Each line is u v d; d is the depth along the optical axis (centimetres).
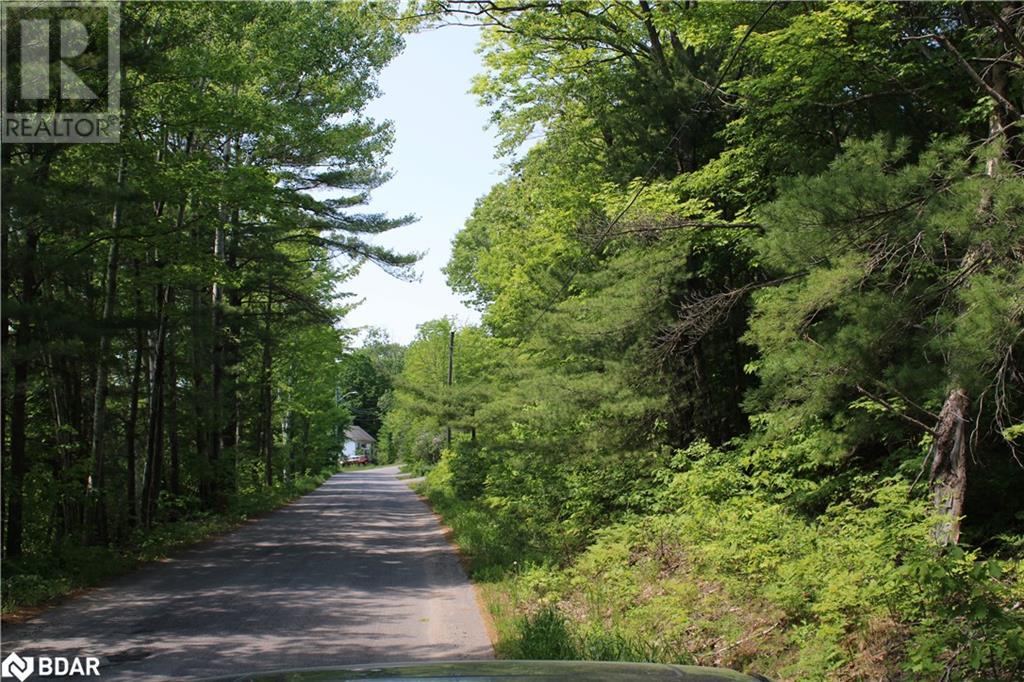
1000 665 652
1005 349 845
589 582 1268
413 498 4416
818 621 855
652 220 1669
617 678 259
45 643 1021
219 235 2941
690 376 1791
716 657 834
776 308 1083
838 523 1159
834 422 1295
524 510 2198
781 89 1520
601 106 2064
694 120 1838
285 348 4109
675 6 1841
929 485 1053
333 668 295
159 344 2517
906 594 753
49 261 1548
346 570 1694
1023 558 999
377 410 14375
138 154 1733
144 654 959
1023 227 845
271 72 2356
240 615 1203
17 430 1727
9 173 1375
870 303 1003
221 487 3234
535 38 2055
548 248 2545
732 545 1139
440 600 1327
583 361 1908
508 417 2075
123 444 3034
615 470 1892
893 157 991
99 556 1678
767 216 1057
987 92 1171
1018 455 1145
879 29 1298
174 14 1733
